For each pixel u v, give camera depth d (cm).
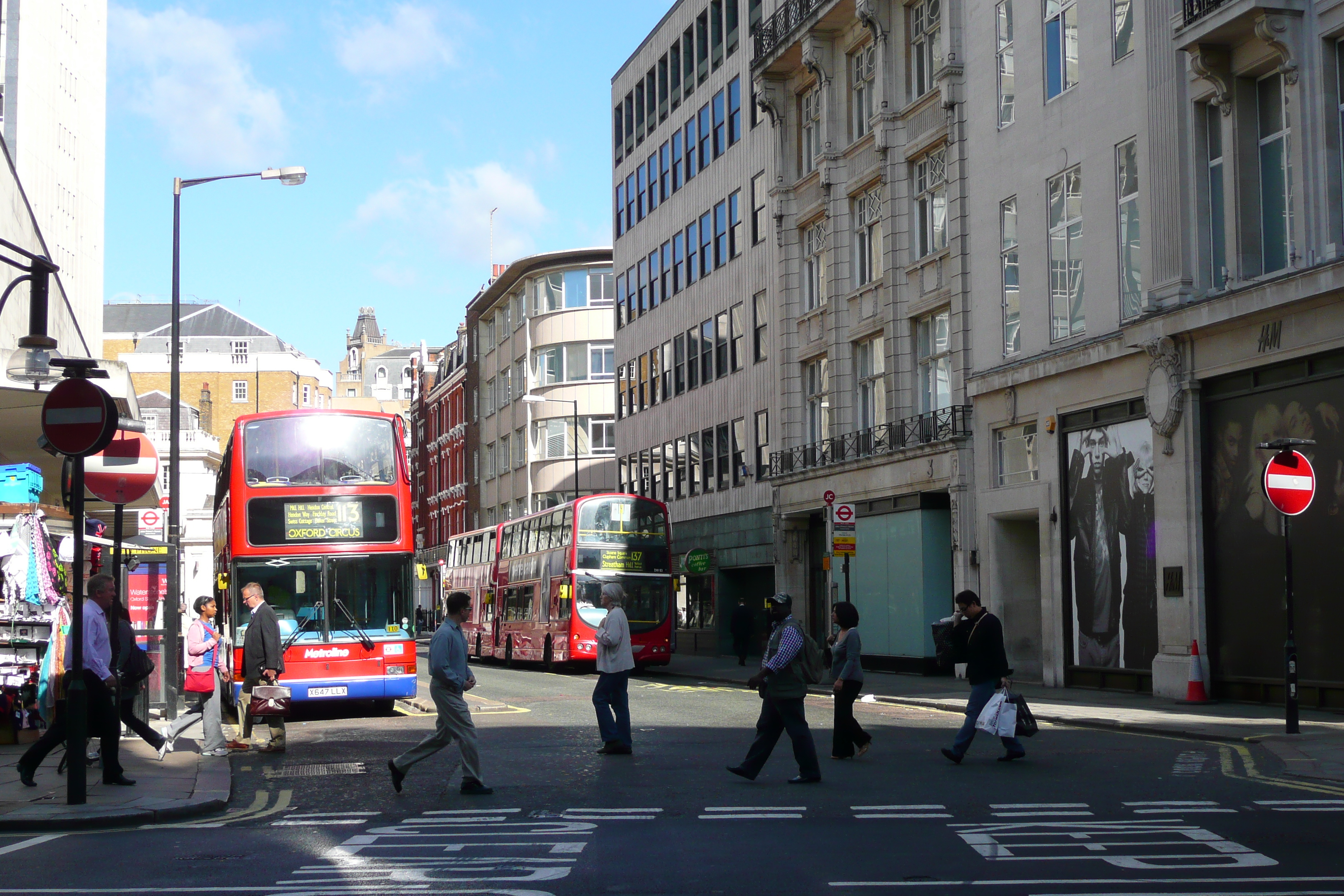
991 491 2895
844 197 3662
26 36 7306
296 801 1263
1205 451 2236
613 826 1065
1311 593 1989
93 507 3028
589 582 3641
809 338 3872
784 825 1052
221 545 2445
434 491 9825
